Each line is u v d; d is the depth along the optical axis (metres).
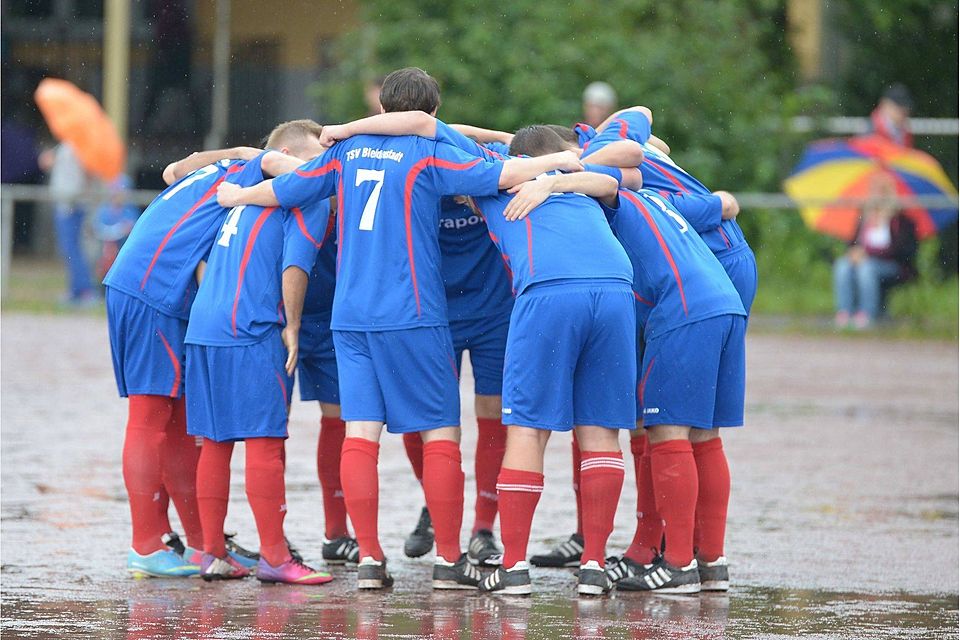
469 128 25.91
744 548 25.77
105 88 101.25
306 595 21.88
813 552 25.41
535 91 74.38
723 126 78.75
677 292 22.06
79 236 72.44
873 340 66.81
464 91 76.00
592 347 21.72
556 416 21.64
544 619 20.17
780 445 38.38
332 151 22.67
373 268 22.14
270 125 98.62
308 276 23.42
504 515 22.00
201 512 22.94
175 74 99.94
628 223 22.50
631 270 22.03
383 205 22.17
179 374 23.41
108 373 51.25
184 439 24.30
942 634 19.48
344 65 78.50
